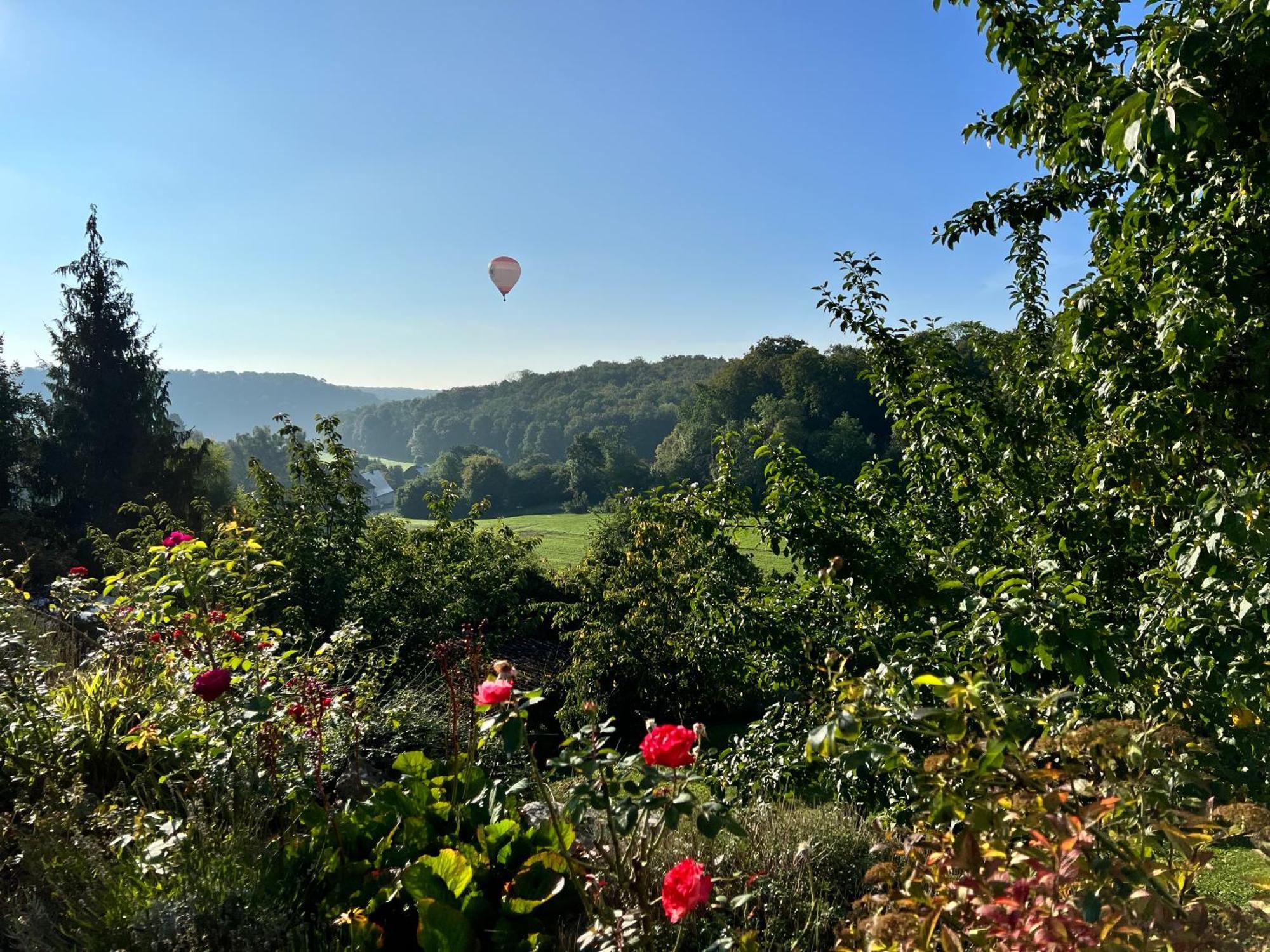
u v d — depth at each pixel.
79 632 6.04
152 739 3.44
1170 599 3.22
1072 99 3.86
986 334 6.74
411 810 3.27
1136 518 4.01
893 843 2.27
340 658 5.57
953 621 3.51
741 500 5.32
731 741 5.38
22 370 29.41
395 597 10.16
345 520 10.30
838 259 5.61
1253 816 1.64
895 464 5.76
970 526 5.21
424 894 2.67
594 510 18.80
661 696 11.30
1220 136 2.55
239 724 3.31
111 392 29.72
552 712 10.44
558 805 3.54
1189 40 2.68
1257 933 1.61
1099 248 4.47
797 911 2.88
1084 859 1.49
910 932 1.67
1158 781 1.65
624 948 2.19
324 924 2.66
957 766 1.67
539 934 2.59
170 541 5.24
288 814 3.34
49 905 2.71
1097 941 1.39
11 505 27.08
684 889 1.90
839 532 4.93
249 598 5.85
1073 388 4.67
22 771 3.46
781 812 3.79
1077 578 3.85
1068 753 1.67
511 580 12.11
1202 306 3.04
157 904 2.45
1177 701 2.94
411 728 5.24
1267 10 2.65
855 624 4.76
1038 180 5.21
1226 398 3.12
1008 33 4.06
